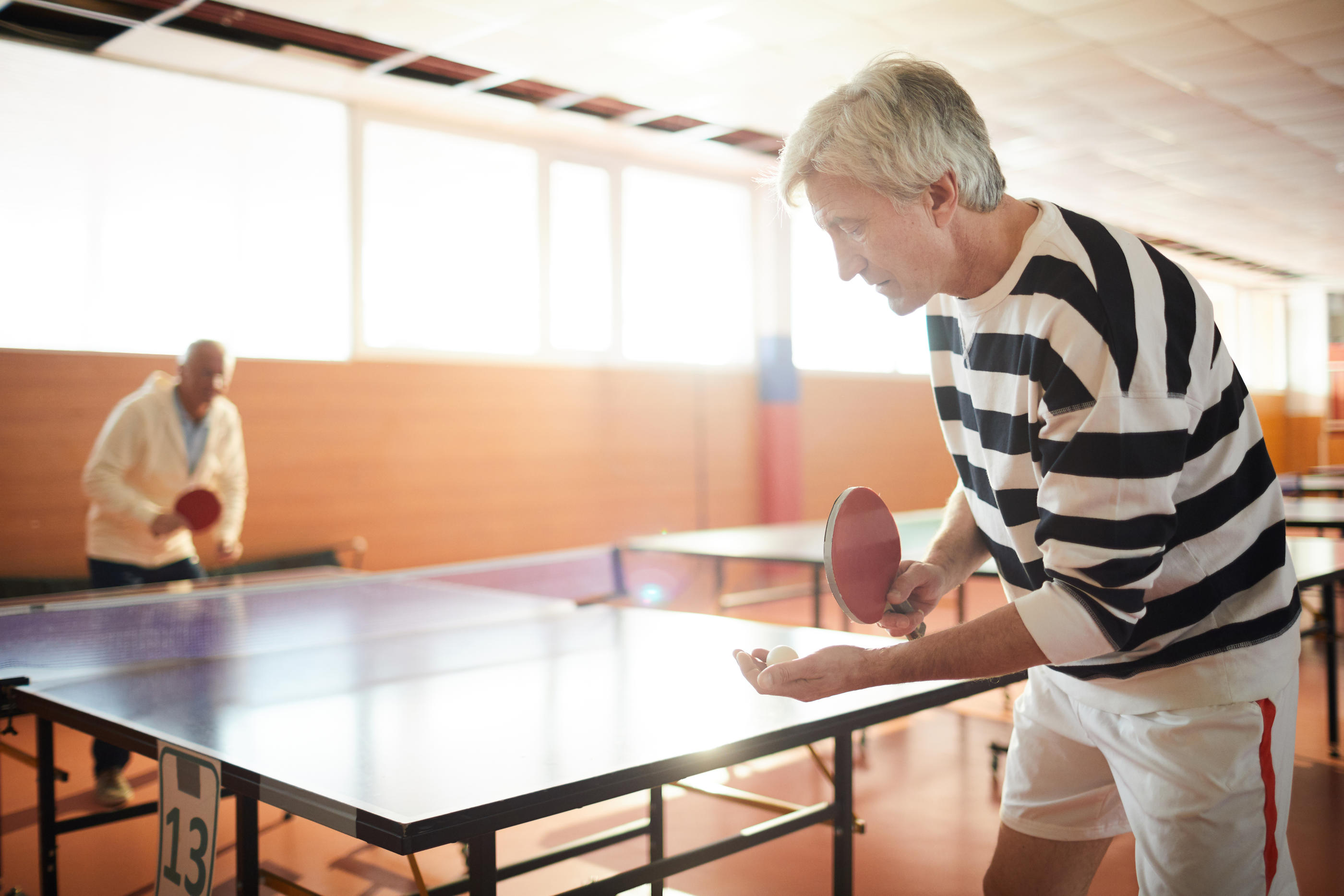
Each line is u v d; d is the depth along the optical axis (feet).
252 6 14.84
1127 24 16.20
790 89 19.11
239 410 17.67
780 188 3.88
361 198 19.22
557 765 4.05
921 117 3.51
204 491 11.02
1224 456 3.78
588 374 22.90
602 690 5.43
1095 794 4.56
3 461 15.26
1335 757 11.55
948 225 3.68
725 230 26.20
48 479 15.64
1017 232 3.80
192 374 11.84
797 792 10.79
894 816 10.09
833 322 29.27
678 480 24.82
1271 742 3.79
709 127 21.91
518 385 21.61
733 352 26.43
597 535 23.09
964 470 4.58
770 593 22.43
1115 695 4.05
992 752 11.07
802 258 28.30
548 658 6.38
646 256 24.45
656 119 21.12
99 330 16.26
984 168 3.67
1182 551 3.75
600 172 23.32
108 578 11.43
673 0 14.92
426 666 6.21
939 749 12.26
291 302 18.45
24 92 15.48
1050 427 3.54
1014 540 4.07
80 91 15.99
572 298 22.88
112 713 5.08
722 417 25.86
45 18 15.06
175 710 5.12
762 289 26.71
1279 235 34.55
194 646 7.02
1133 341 3.42
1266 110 20.81
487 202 21.26
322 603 9.43
